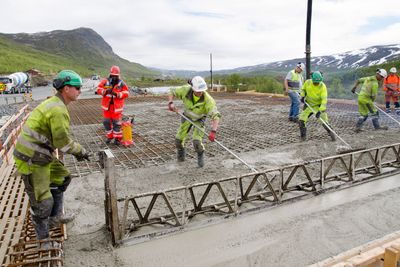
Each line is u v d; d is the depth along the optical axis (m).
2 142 6.35
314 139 7.15
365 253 2.19
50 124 2.74
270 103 13.18
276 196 3.89
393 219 3.57
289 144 6.76
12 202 4.01
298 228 3.40
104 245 3.13
